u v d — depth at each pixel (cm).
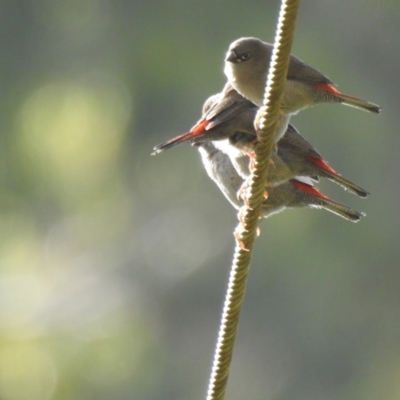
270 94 603
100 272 1855
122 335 1755
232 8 1766
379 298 1695
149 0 1811
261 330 1688
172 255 1778
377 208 1714
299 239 1683
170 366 1725
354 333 1691
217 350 652
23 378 1681
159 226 1809
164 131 1802
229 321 649
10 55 1848
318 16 1817
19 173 1892
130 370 1723
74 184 1902
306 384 1686
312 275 1680
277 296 1681
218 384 654
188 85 1769
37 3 1845
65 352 1727
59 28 1855
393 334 1698
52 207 1925
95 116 1858
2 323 1789
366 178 1716
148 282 1791
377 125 1748
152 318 1764
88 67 1850
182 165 1798
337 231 1689
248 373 1683
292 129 826
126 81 1817
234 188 861
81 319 1798
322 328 1680
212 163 871
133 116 1819
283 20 582
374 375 1684
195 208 1783
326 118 1694
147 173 1827
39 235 1933
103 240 1886
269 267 1680
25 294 1880
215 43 1769
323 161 814
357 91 1766
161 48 1781
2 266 1919
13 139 1862
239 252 643
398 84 1789
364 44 1797
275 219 1681
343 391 1680
